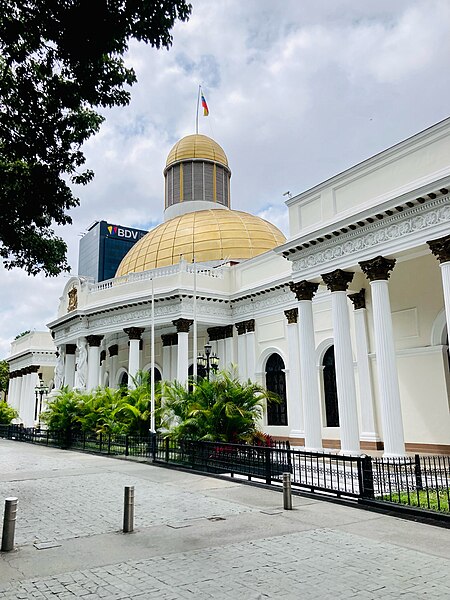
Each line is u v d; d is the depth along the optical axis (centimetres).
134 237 12412
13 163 1189
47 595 638
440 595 631
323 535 930
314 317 2983
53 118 1184
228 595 634
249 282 3550
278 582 680
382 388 1886
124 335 4316
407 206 1833
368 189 2064
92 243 12312
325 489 1320
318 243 2189
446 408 2161
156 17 961
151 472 1877
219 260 4144
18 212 1290
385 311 1923
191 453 1942
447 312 1694
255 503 1249
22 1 949
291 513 1127
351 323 2631
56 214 1320
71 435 3127
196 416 2044
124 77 1128
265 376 3366
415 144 1898
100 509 1189
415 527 993
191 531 967
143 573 722
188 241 4341
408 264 2364
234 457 1702
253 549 841
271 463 1576
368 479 1212
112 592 647
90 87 1114
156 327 3866
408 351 2319
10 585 677
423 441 2228
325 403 2892
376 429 2444
